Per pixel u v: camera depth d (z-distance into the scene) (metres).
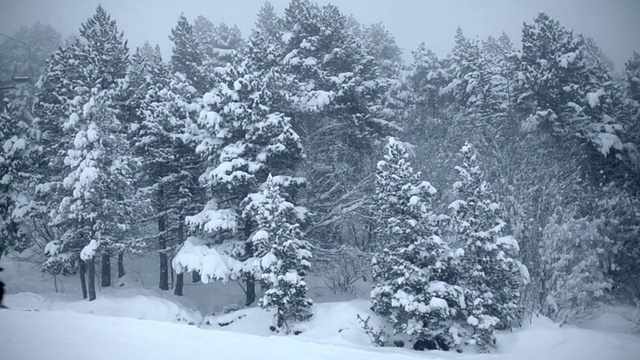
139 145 26.61
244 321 21.61
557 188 23.53
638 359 14.06
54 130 28.09
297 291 20.00
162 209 28.58
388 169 19.88
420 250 18.77
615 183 27.09
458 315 19.05
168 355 10.09
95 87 25.12
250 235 25.19
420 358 11.76
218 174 22.73
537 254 21.27
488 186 19.97
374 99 32.44
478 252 19.16
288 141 23.89
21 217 25.88
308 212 24.42
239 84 23.80
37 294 25.31
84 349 10.12
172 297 26.28
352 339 18.62
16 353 9.56
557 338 16.95
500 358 14.19
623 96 37.12
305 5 32.62
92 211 24.30
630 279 23.47
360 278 27.72
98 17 32.62
